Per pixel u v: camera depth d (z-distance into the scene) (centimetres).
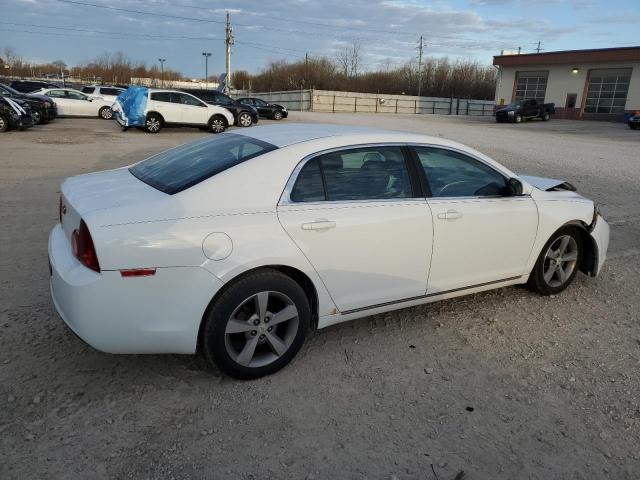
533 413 303
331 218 325
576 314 437
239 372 315
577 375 344
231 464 253
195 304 290
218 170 317
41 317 384
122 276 274
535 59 4269
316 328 344
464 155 395
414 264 365
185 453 259
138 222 280
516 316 428
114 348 285
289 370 336
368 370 340
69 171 1039
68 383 309
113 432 271
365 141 354
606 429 291
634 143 2245
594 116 4000
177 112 2019
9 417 277
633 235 698
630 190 1034
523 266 433
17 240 562
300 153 328
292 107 6166
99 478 241
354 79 8181
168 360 340
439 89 8131
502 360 359
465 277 397
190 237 285
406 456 264
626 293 488
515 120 3700
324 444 270
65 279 284
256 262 300
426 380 331
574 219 451
